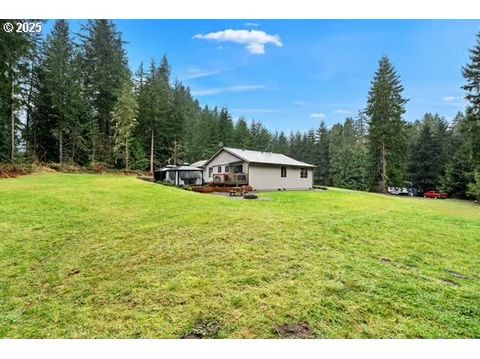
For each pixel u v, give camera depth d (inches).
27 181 599.2
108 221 313.9
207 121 1861.5
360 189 1617.9
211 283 183.0
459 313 161.2
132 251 233.8
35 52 1042.7
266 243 257.6
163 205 408.5
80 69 1230.3
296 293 173.2
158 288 177.5
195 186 897.5
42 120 1136.2
